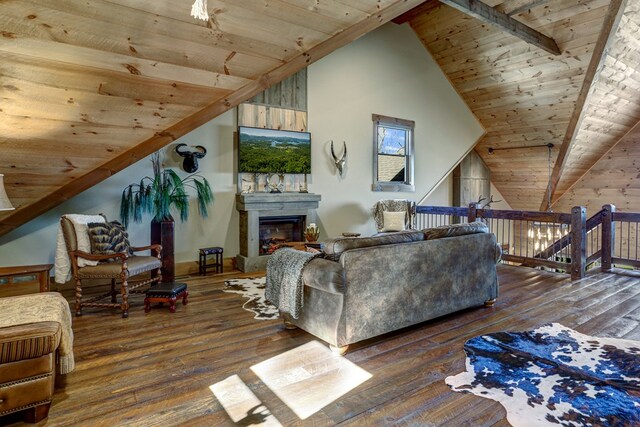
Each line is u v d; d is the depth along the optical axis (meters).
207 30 2.66
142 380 2.30
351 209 6.65
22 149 3.06
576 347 2.75
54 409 2.00
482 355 2.62
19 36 2.27
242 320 3.34
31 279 3.28
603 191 8.07
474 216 6.05
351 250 2.69
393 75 6.99
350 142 6.56
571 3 5.03
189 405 2.04
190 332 3.06
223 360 2.57
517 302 3.87
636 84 6.21
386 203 6.70
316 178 6.21
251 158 5.45
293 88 5.86
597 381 2.26
